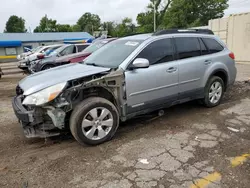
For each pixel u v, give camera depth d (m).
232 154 3.47
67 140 4.11
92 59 4.88
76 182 2.93
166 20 49.66
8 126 4.86
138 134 4.24
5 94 8.05
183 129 4.40
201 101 5.46
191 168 3.14
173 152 3.56
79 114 3.60
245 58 13.71
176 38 4.78
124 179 2.95
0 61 36.44
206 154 3.48
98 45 9.70
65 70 4.25
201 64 5.04
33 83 3.81
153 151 3.61
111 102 4.04
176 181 2.88
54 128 3.77
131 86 4.03
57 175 3.09
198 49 5.11
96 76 3.86
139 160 3.37
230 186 2.77
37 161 3.45
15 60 38.06
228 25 14.59
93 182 2.92
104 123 3.85
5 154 3.70
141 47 4.26
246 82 7.91
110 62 4.31
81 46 11.98
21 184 2.94
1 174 3.16
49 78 3.83
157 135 4.17
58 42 46.44
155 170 3.11
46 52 15.12
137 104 4.18
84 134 3.68
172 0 50.34
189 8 48.53
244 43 13.62
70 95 3.59
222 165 3.19
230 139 3.94
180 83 4.72
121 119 4.13
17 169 3.26
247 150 3.57
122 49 4.50
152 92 4.32
